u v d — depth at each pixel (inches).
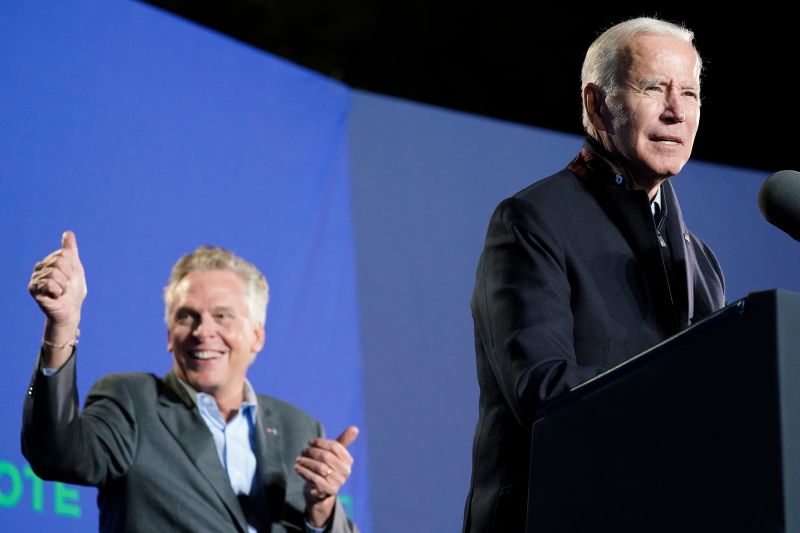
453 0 405.4
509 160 262.5
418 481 228.4
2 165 198.2
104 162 209.2
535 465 91.8
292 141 236.2
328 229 235.9
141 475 173.5
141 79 217.9
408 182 248.7
